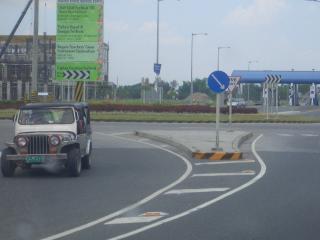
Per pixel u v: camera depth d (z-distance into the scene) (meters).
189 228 11.02
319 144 30.88
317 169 20.22
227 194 14.97
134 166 21.20
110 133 38.03
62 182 17.20
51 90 81.25
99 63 42.84
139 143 31.02
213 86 24.86
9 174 18.25
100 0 42.53
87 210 12.86
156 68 62.88
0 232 10.72
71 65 42.69
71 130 18.56
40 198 14.42
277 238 10.23
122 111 64.38
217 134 25.05
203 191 15.48
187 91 135.38
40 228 11.05
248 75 86.06
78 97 42.59
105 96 100.88
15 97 89.62
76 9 42.56
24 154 18.00
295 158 23.88
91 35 42.66
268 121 53.81
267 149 27.83
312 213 12.48
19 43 92.06
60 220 11.78
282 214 12.38
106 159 23.52
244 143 31.27
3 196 14.73
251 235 10.45
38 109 19.11
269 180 17.53
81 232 10.69
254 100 150.88
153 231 10.77
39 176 18.52
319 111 85.31
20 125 18.75
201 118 55.03
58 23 42.69
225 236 10.38
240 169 20.25
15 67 90.88
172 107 65.31
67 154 18.14
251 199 14.24
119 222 11.57
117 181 17.41
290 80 85.81
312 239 10.16
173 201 13.98
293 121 54.22
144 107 64.94
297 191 15.46
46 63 84.56
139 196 14.70
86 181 17.39
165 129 41.09
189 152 25.05
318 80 85.75
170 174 19.00
